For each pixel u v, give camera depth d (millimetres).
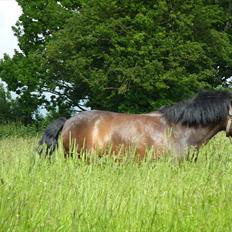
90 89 48250
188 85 45281
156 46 45125
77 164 9539
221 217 7531
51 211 6867
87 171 8945
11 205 6613
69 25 46688
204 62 46750
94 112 14562
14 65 52906
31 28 53656
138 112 45312
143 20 44906
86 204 7242
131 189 8180
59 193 7570
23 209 6633
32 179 8055
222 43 49875
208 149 13312
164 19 47094
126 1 46594
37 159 9164
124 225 6918
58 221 6684
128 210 7258
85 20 46375
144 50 44062
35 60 51219
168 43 44531
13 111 54719
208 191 8555
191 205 7832
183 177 9312
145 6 47250
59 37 46531
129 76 43812
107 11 46500
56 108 53062
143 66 44375
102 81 44281
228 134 14156
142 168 9672
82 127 14336
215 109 14023
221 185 8898
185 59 45469
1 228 6176
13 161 8977
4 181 7594
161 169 9570
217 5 52750
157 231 6984
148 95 45312
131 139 13977
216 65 55188
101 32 44688
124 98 46031
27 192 7289
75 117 14555
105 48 46375
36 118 53938
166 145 13906
